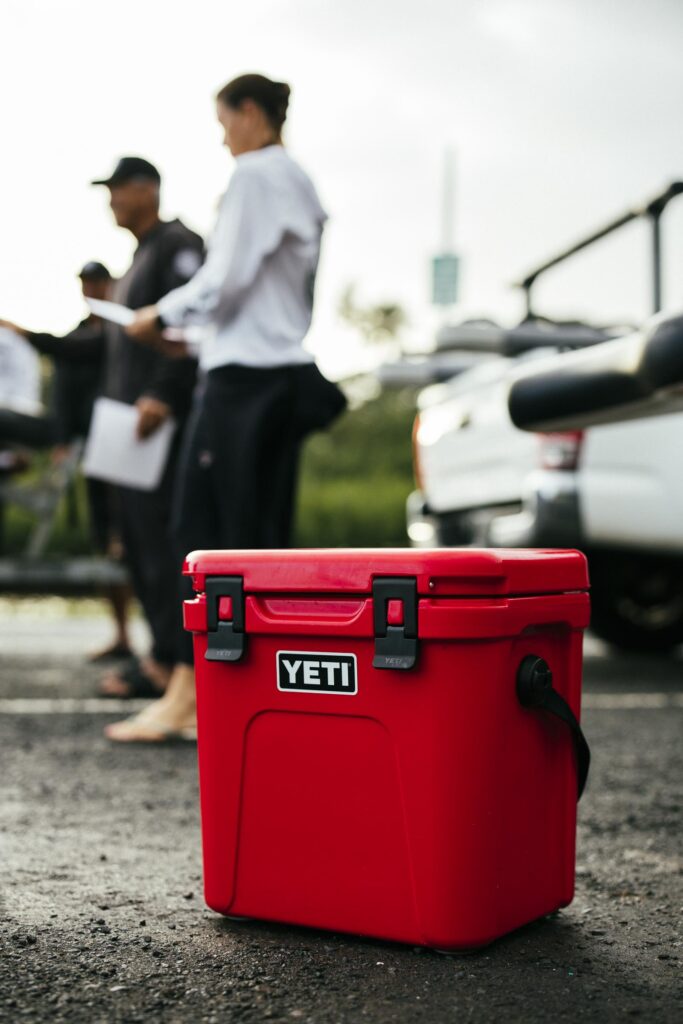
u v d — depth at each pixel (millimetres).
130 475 3971
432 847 1808
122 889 2207
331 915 1910
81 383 5695
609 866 2365
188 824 2703
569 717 1916
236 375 3279
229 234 3207
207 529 3414
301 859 1936
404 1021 1606
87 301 3420
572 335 4941
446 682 1784
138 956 1854
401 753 1825
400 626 1794
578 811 2818
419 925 1827
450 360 6211
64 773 3236
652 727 3998
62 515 10812
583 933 1970
